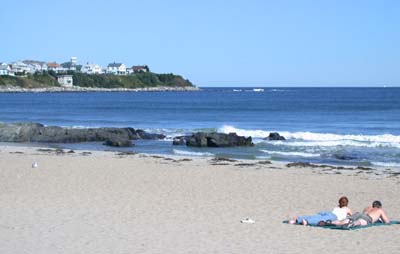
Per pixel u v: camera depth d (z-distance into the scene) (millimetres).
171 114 80562
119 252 11742
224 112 85250
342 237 13203
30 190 19656
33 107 103250
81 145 39844
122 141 38562
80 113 83562
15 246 12148
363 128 53719
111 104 116125
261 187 20750
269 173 24406
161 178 22750
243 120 66562
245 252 11852
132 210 16312
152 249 12008
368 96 162375
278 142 39906
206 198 18438
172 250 11945
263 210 16516
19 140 41812
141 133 44188
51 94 192875
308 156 32531
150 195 18891
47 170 24734
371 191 20219
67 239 12789
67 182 21516
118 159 29188
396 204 17906
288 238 13070
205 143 37781
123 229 13875
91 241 12641
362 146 37094
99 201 17688
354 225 14102
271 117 71688
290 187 20812
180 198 18375
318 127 55375
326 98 147750
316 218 14430
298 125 58156
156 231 13695
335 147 36750
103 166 26266
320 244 12547
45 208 16484
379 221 14797
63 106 106938
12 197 18266
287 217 15531
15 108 99500
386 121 62500
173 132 48438
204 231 13734
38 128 43250
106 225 14289
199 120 67375
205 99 146375
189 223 14641
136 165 26750
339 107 96938
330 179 22875
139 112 86188
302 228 14109
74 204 17156
